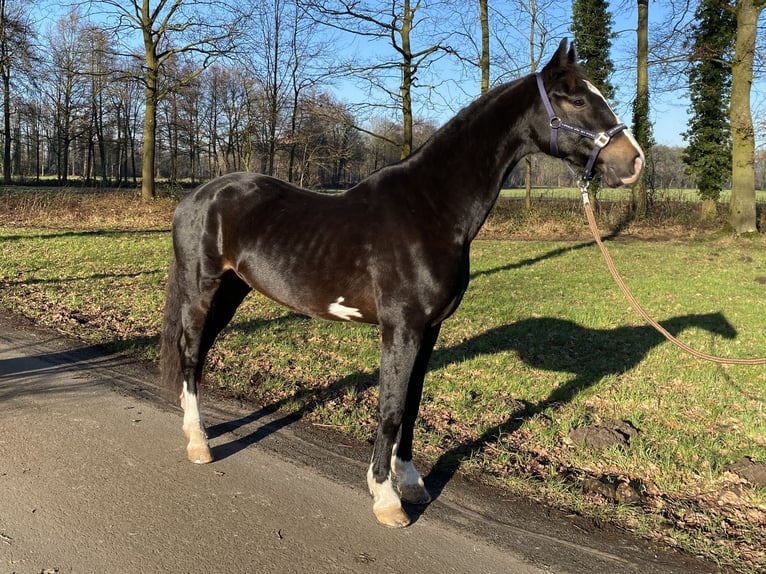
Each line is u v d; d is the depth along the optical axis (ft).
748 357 20.36
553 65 10.14
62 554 8.62
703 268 40.52
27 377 16.25
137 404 14.76
